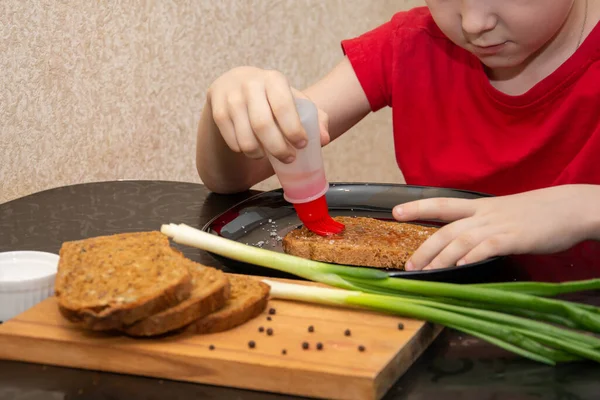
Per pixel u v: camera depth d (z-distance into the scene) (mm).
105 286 734
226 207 1231
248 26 2184
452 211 956
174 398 661
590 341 689
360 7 2332
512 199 971
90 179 1984
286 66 2287
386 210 1176
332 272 829
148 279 742
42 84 1853
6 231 1114
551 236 922
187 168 2152
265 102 976
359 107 1512
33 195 1297
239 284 803
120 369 705
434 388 663
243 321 747
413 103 1470
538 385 660
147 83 2025
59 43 1855
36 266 875
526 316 752
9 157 1844
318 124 959
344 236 1006
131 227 1129
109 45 1935
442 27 1162
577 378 670
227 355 680
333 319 754
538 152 1346
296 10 2250
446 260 881
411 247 959
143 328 704
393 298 757
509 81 1380
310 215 1009
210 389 677
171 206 1238
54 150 1908
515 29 1082
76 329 737
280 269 852
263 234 1073
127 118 2012
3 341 729
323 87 1493
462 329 722
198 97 2127
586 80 1290
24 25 1798
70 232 1108
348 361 664
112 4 1913
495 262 881
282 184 994
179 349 693
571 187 1000
